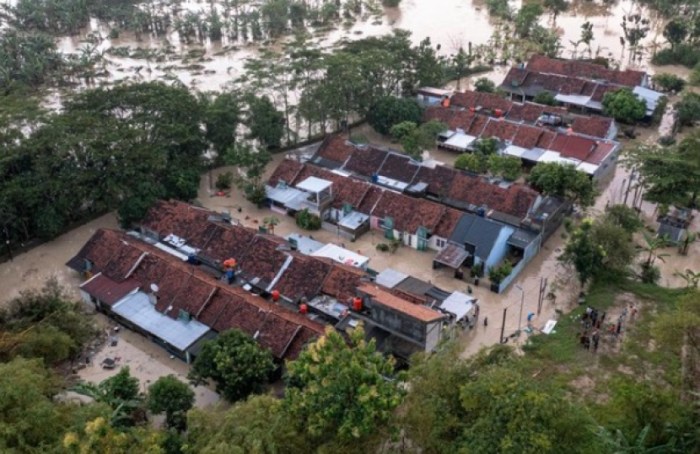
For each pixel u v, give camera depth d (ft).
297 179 294.66
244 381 174.70
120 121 293.23
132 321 213.66
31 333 180.86
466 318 213.25
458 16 592.60
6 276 251.80
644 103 357.20
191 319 211.41
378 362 138.92
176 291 218.18
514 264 245.45
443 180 289.94
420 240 259.60
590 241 225.35
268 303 212.43
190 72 462.60
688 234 249.96
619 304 219.20
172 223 260.42
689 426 133.18
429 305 208.54
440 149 346.33
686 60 449.48
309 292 219.82
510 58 468.75
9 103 299.38
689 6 518.37
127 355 208.54
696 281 218.38
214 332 205.87
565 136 321.93
